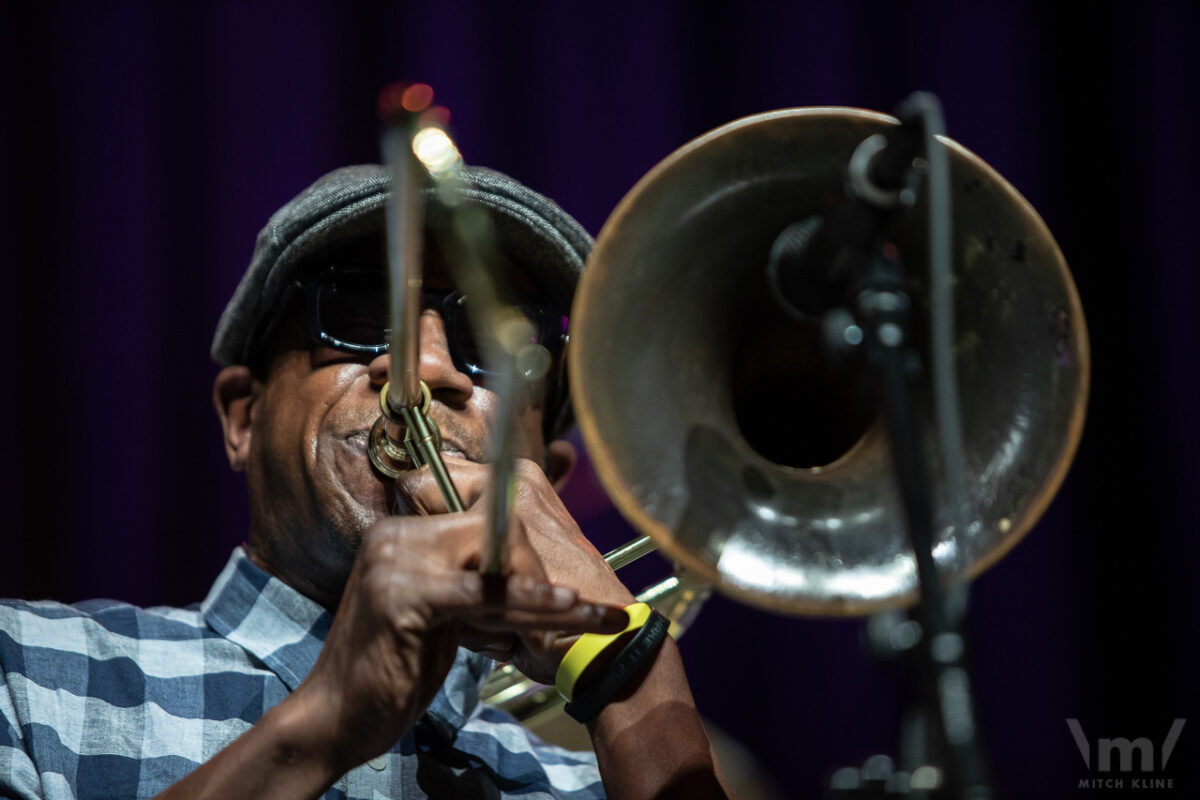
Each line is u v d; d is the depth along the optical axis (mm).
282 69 4293
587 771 2229
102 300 4090
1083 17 4691
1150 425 4527
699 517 1395
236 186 4211
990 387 1481
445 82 4430
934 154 1244
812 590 1402
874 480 1522
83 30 4141
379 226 2062
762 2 4727
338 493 1935
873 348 1244
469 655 2078
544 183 4488
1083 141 4656
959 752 1102
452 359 1991
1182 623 4426
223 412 2225
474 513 1414
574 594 1340
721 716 4348
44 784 1706
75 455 4031
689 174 1445
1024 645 4477
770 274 1436
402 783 1909
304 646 2014
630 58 4613
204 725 1883
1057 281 1441
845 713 4352
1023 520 1399
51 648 1871
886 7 4746
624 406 1381
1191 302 4551
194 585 4055
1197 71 4637
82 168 4102
